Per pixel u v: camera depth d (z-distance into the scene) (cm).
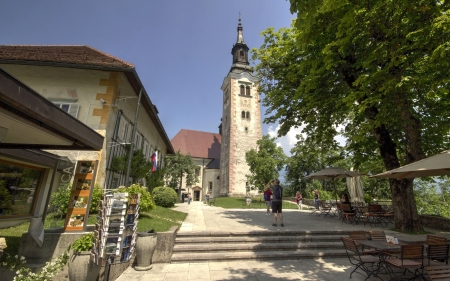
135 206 512
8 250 571
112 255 434
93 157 963
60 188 869
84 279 456
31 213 847
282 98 1319
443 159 517
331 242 820
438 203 3391
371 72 889
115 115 1102
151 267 609
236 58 4694
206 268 614
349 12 697
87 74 1067
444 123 1010
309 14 429
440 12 632
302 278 554
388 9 681
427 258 527
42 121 375
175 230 747
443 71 648
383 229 1021
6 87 291
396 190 1027
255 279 543
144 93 1174
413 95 976
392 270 591
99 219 462
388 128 1202
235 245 739
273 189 1029
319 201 1644
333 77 1030
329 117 1186
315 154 1515
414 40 675
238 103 4316
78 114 1015
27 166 824
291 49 1232
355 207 1305
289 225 1031
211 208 2031
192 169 4141
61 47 1257
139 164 1348
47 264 440
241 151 4078
